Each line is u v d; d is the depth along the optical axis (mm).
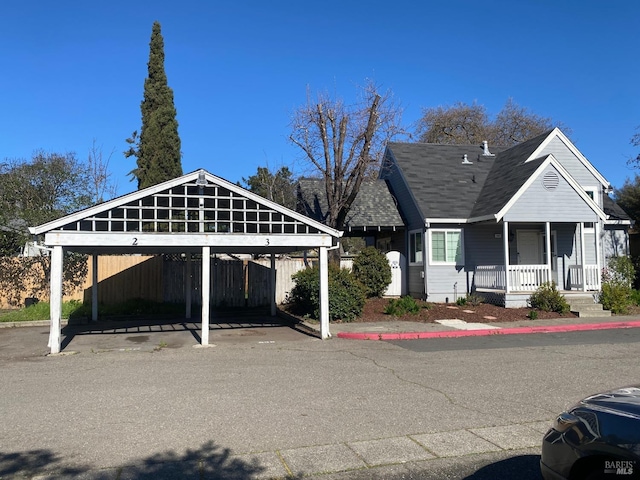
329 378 8508
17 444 5426
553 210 19000
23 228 19547
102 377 8742
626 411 3373
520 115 51219
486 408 6695
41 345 12586
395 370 9164
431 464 4910
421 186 21984
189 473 4684
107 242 11844
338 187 20422
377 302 18906
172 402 7027
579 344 12195
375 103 19844
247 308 20500
